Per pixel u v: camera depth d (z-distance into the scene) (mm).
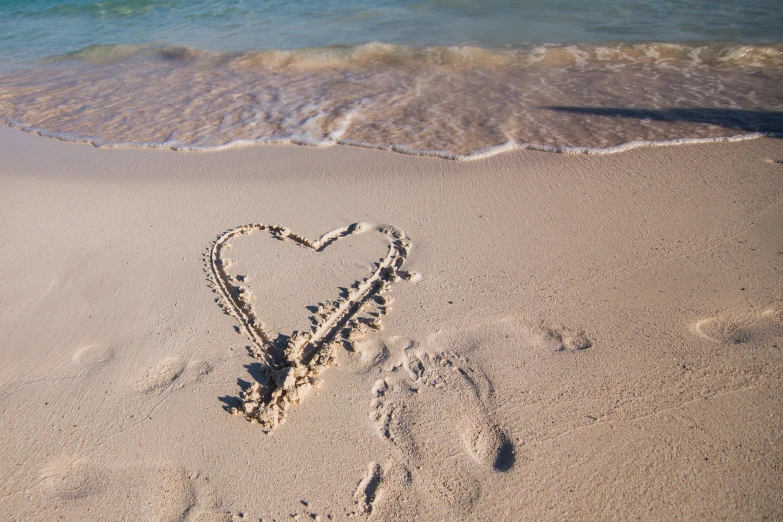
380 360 938
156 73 2432
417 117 1791
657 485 755
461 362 928
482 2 3324
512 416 844
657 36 2520
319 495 769
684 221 1213
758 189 1292
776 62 2098
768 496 735
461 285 1082
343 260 1164
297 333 992
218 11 3557
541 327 984
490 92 1990
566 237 1192
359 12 3285
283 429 845
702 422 818
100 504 766
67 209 1377
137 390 908
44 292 1111
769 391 849
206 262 1172
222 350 969
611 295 1038
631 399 856
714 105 1746
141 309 1060
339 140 1648
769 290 1021
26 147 1736
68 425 861
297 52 2514
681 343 936
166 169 1536
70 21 3648
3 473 803
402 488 770
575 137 1583
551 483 765
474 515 739
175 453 821
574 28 2736
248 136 1709
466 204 1320
